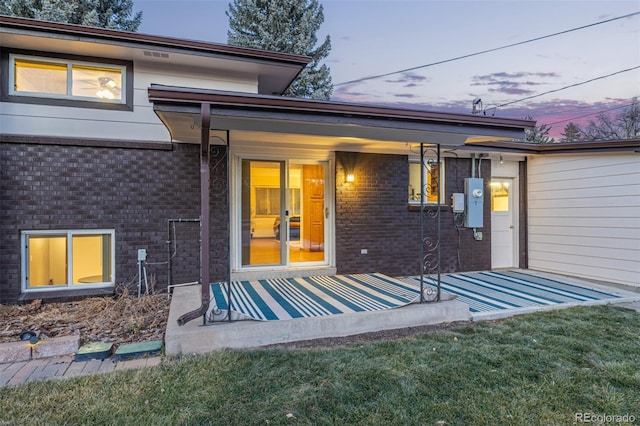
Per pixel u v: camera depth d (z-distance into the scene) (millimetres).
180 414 2549
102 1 12555
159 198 5891
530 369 3275
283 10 13352
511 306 5254
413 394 2838
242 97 3527
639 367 3320
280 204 6758
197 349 3695
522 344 3861
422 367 3291
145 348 3609
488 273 7879
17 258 5254
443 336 4098
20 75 5398
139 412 2574
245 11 13547
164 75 6090
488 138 4855
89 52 5562
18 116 5293
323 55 14523
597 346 3801
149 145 5824
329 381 3027
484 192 8211
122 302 5242
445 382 3033
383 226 7293
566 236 7785
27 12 10562
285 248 6801
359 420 2502
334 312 4375
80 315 4773
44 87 5480
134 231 5770
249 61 6160
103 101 5684
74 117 5531
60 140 5406
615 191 6992
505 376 3137
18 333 4078
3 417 2496
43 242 5461
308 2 13844
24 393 2812
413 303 4766
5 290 5207
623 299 5734
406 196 7484
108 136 5684
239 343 3830
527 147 7922
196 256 6098
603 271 7102
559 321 4637
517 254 8656
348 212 7039
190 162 6051
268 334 3932
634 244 6691
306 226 7055
